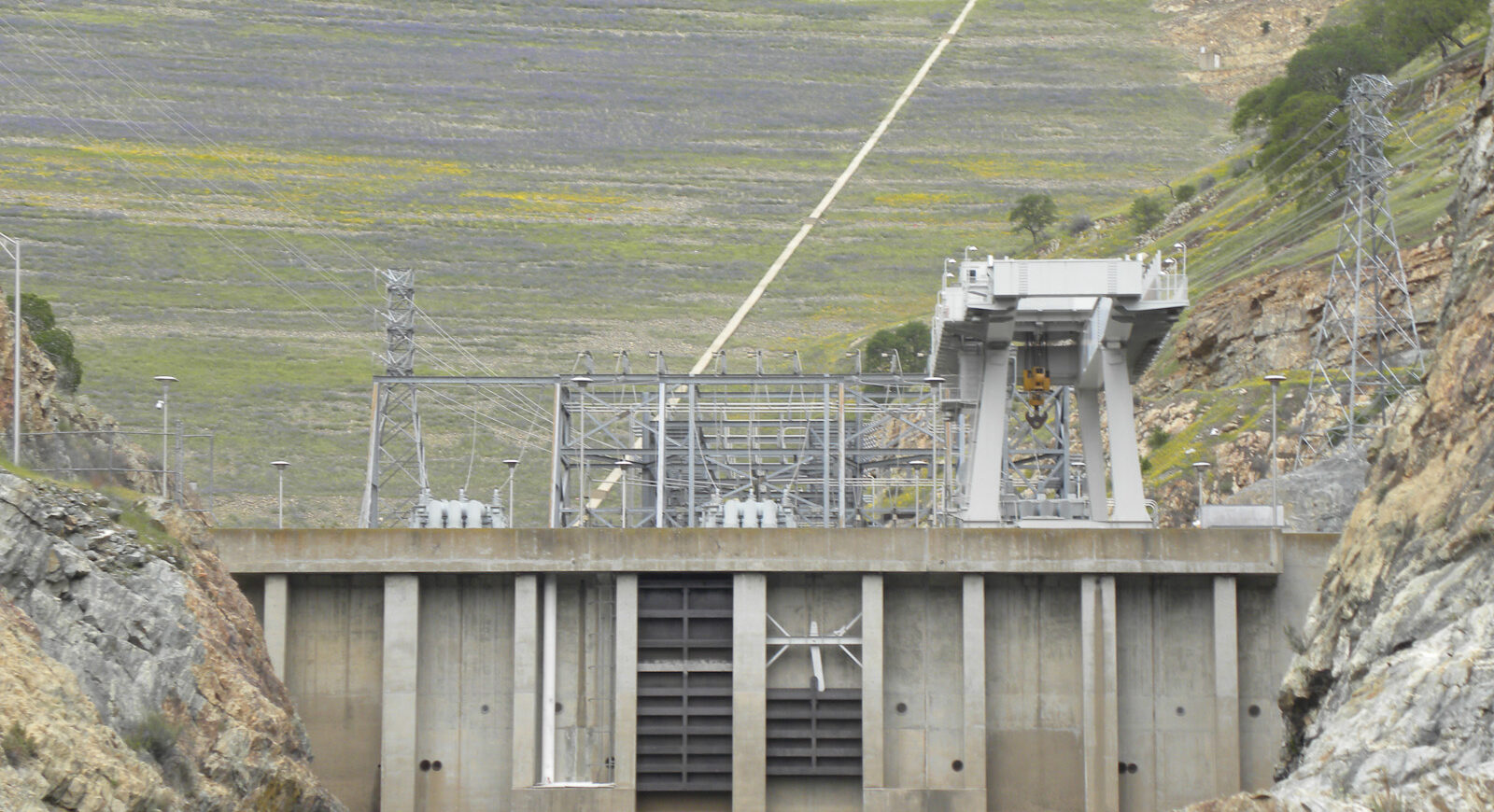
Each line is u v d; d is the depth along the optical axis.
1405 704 73.81
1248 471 176.38
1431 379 95.50
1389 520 90.00
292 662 113.50
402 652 111.56
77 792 73.94
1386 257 190.50
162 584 89.56
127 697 84.12
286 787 93.00
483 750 113.12
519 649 111.88
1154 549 111.19
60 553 85.62
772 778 114.19
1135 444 117.62
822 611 114.44
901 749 113.00
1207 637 112.94
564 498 139.62
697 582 114.25
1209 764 111.69
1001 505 132.38
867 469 168.88
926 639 113.75
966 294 114.94
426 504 128.38
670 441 148.50
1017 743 112.81
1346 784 72.06
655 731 113.75
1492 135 100.38
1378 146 179.88
